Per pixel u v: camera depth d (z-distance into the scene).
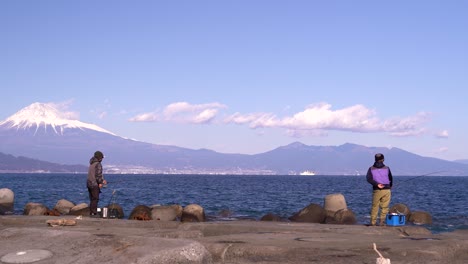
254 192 67.12
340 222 22.08
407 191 76.25
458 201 48.59
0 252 8.98
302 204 42.38
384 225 15.23
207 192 65.25
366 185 109.56
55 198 46.94
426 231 13.56
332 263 9.20
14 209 31.00
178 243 8.89
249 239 11.20
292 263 9.25
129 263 8.17
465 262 9.40
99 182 17.80
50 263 8.36
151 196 52.81
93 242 9.03
